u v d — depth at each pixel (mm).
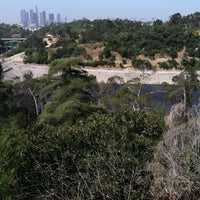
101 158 5766
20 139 6438
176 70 66250
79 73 13383
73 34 93625
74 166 6062
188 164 5242
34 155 6168
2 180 5211
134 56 73562
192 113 6688
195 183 5242
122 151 5887
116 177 5531
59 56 74750
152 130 7180
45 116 11000
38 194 5750
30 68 69000
